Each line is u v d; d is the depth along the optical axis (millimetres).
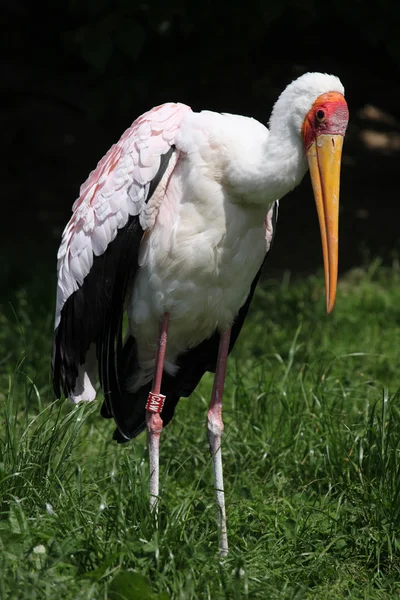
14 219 17406
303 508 7227
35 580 5371
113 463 7809
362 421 8367
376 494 7004
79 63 20844
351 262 15438
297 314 12500
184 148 6582
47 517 6203
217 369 7250
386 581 6375
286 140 6449
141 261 6875
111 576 5684
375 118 23141
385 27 15422
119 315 7020
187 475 7965
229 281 6945
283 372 9977
